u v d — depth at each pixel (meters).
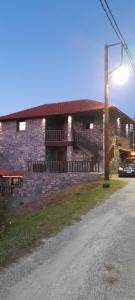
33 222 11.98
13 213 20.50
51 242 8.30
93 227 9.79
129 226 9.80
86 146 29.50
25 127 32.59
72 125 30.50
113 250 7.64
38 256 7.28
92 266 6.69
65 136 31.00
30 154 31.88
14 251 7.62
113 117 31.31
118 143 31.56
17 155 32.62
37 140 31.56
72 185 23.91
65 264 6.80
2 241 8.93
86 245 8.04
